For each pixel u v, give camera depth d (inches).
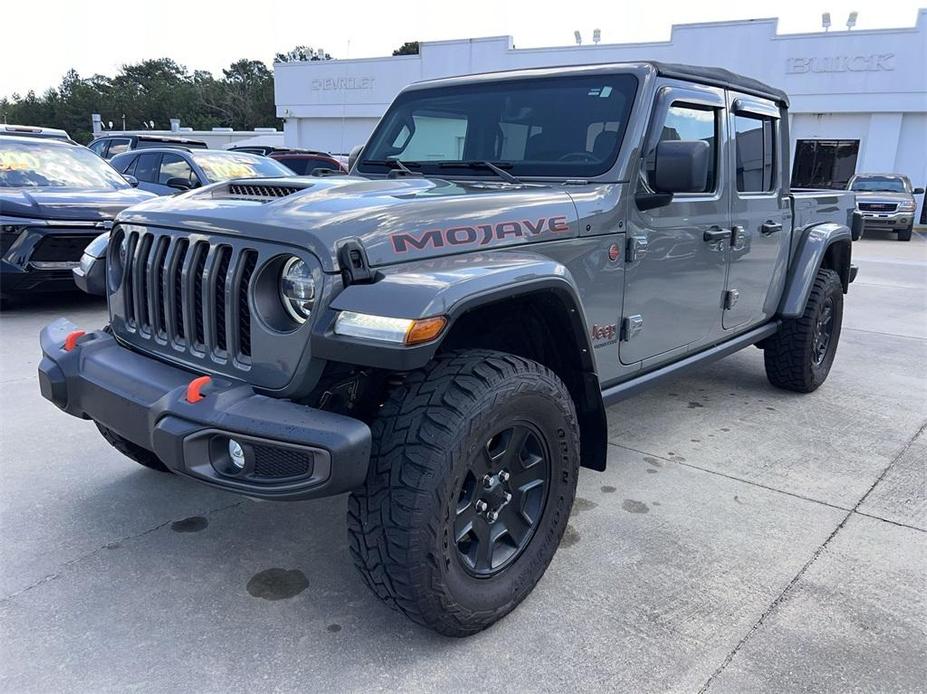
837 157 840.9
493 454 94.0
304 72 1111.0
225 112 3390.7
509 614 100.4
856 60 794.8
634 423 180.5
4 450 152.2
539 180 126.0
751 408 193.6
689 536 123.3
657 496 138.8
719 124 146.0
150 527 122.5
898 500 138.9
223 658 90.6
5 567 109.4
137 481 139.5
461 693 85.6
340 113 1095.0
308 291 84.7
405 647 93.4
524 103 135.3
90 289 120.6
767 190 170.6
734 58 842.2
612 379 129.1
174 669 88.4
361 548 86.5
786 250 183.6
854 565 115.0
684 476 148.4
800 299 185.9
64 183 310.2
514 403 90.7
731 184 152.5
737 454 160.9
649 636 96.3
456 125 142.3
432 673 88.8
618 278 122.6
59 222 270.1
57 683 85.5
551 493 102.4
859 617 101.3
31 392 188.7
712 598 105.2
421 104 150.4
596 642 95.0
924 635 97.7
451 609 89.0
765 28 819.4
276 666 89.4
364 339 79.7
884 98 792.9
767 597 105.7
